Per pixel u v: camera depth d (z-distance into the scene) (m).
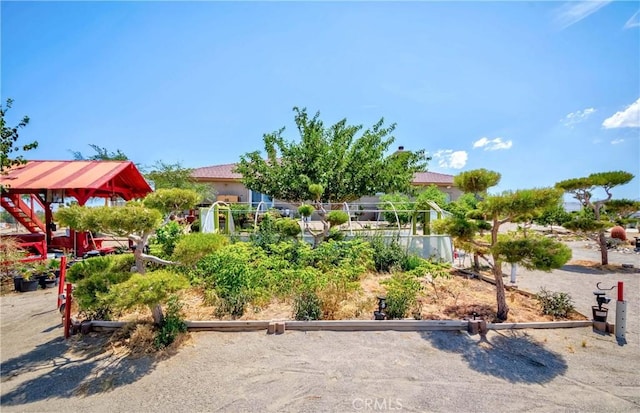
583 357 4.05
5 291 7.26
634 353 4.16
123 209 3.97
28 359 3.94
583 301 6.47
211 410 2.98
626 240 16.19
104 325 4.70
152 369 3.69
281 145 11.80
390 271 8.18
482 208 5.13
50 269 8.04
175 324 4.44
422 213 11.87
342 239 9.30
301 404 3.06
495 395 3.23
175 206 4.94
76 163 12.87
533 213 4.79
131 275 4.18
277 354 4.04
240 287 5.64
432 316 5.30
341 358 3.95
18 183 10.66
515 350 4.21
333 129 12.57
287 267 7.00
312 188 9.07
